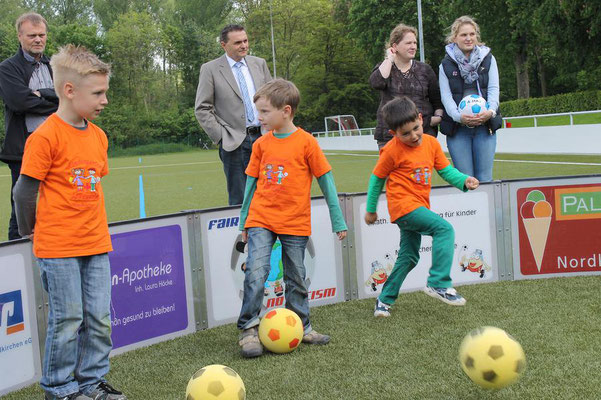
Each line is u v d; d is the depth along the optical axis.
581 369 3.30
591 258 5.44
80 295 3.14
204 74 6.23
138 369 3.76
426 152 4.47
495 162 17.25
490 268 5.42
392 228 5.27
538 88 49.12
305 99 61.81
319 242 5.04
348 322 4.49
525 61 36.81
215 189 15.31
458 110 5.80
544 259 5.44
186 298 4.52
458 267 5.35
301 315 4.09
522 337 3.86
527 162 16.45
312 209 4.99
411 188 4.46
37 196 3.10
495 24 34.53
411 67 5.77
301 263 4.10
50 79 5.63
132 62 62.81
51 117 3.08
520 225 5.41
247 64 6.38
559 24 26.11
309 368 3.58
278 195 4.05
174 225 4.41
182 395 3.30
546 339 3.80
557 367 3.34
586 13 24.22
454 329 4.14
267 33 62.91
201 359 3.91
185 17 71.88
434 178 14.95
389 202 4.54
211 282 4.65
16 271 3.58
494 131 5.93
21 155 5.43
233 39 6.16
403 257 4.56
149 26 63.81
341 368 3.54
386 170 4.52
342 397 3.13
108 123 59.03
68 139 3.06
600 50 26.34
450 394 3.09
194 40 65.88
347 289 5.18
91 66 3.02
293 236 4.08
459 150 5.99
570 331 3.92
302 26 61.25
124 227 4.10
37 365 3.73
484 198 5.35
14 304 3.58
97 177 3.18
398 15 44.84
